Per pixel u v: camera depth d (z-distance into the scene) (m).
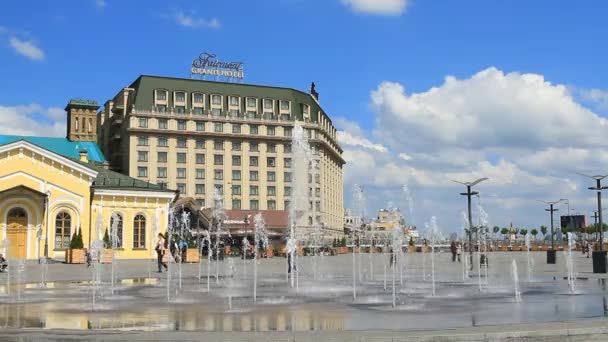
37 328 13.08
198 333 11.56
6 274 37.25
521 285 26.14
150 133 123.25
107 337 11.29
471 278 31.83
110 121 135.50
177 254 56.22
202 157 127.81
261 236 103.31
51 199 57.75
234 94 134.62
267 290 24.42
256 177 132.38
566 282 27.69
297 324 13.79
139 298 20.86
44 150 57.53
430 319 14.42
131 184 64.25
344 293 22.70
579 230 113.88
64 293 23.12
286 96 140.38
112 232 60.81
